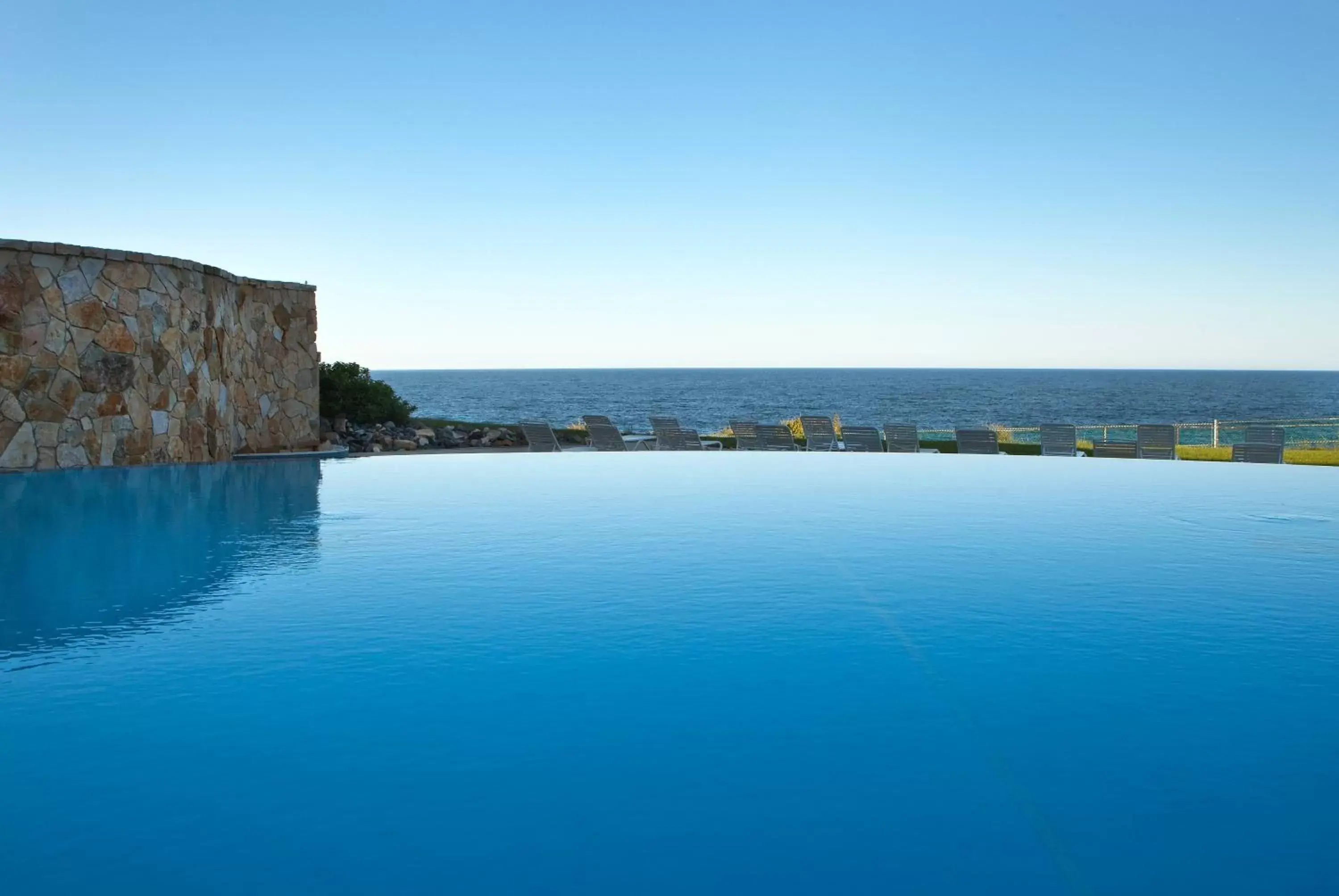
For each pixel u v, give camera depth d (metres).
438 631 4.00
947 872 2.05
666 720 2.97
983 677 3.42
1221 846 2.17
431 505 7.89
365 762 2.62
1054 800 2.41
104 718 2.94
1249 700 3.19
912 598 4.65
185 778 2.50
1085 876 2.04
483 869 2.04
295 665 3.50
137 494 8.16
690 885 1.99
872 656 3.68
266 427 13.05
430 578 5.03
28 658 3.56
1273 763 2.65
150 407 10.09
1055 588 4.87
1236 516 7.45
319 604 4.45
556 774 2.55
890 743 2.79
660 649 3.75
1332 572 5.27
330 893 1.94
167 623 4.08
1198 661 3.63
